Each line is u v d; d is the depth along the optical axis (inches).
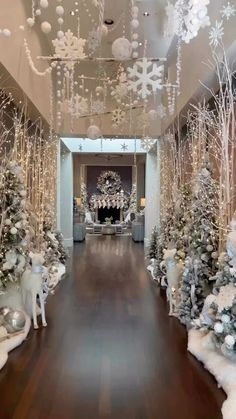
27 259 169.9
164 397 103.7
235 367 111.2
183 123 275.4
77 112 266.8
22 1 205.0
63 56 187.2
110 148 466.9
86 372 118.6
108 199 746.2
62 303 199.9
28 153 203.9
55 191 328.5
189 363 125.6
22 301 167.5
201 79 195.2
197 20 126.6
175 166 254.8
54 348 137.6
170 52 287.1
